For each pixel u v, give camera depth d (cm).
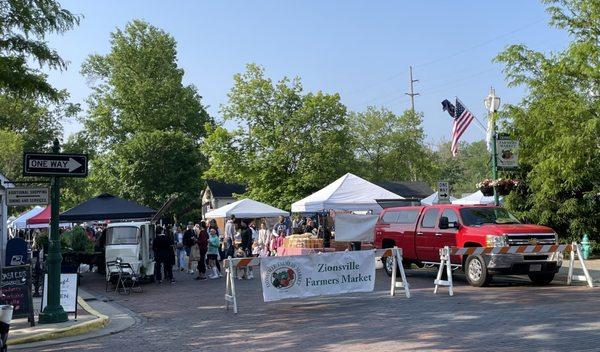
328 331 937
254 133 4653
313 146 4619
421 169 6488
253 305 1315
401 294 1366
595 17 1603
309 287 1248
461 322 953
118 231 1897
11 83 1157
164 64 5797
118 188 5284
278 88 4744
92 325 1077
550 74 1661
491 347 755
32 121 5722
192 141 5581
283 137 4647
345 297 1370
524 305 1106
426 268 2044
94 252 2019
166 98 5712
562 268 1758
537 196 2075
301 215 3441
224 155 4619
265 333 953
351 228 2059
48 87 1223
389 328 933
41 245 1906
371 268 1314
